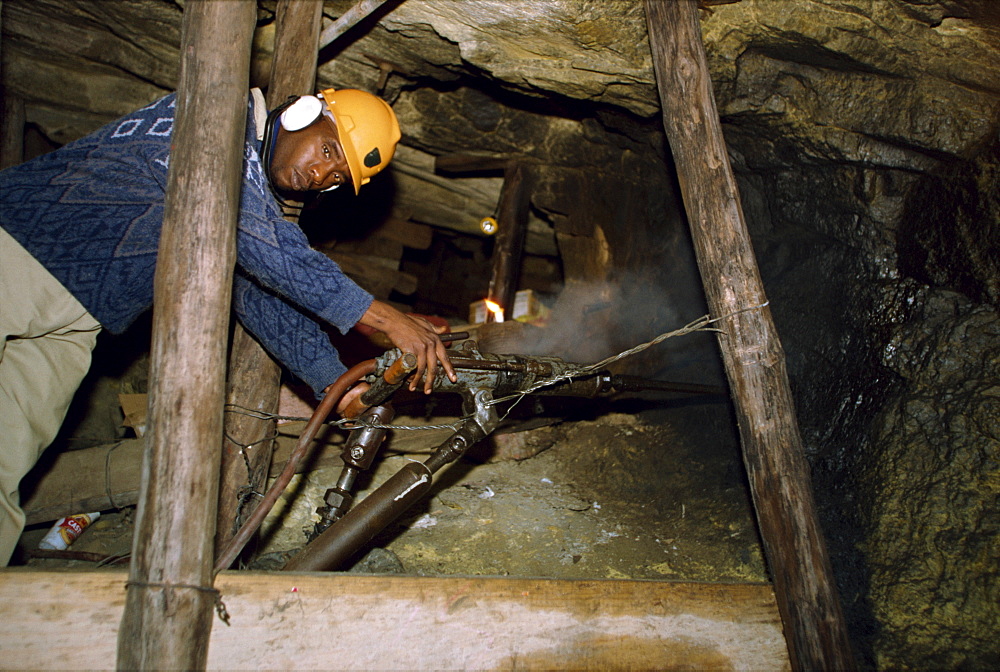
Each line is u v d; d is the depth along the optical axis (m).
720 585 1.77
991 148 2.23
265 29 2.87
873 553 2.10
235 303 2.05
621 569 2.26
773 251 3.15
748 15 2.26
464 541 2.38
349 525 1.78
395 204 4.37
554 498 2.71
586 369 2.08
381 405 2.00
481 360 1.96
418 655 1.52
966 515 1.98
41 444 1.81
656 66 2.02
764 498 1.79
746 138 2.79
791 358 2.82
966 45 2.12
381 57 3.02
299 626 1.49
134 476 2.27
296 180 2.00
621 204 3.70
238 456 2.10
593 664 1.60
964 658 1.78
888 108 2.37
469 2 2.46
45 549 2.17
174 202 1.47
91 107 3.42
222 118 1.49
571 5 2.34
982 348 2.22
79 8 2.93
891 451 2.24
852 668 1.67
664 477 2.82
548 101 3.25
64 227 1.69
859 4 2.11
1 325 1.66
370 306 1.79
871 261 2.64
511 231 3.83
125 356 2.88
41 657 1.39
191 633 1.40
